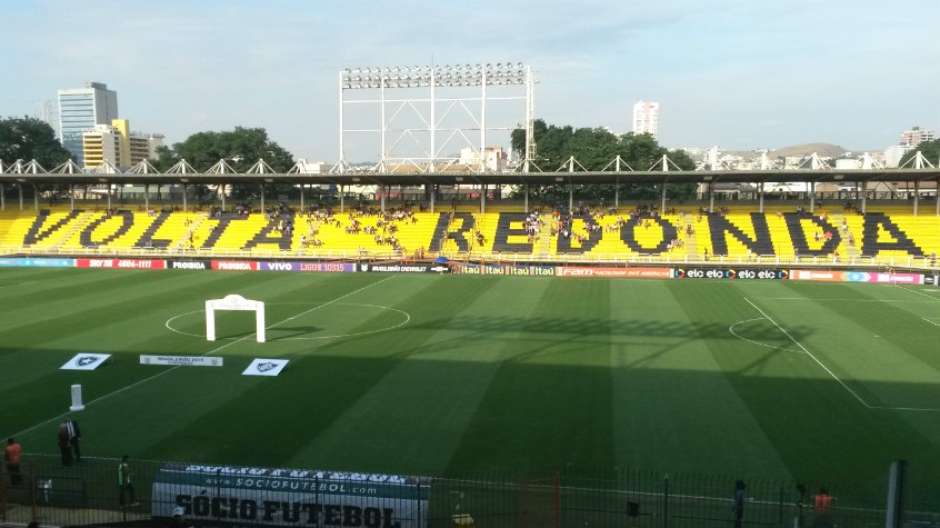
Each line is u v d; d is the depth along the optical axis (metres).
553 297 55.41
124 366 34.81
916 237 70.88
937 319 46.38
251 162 106.75
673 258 71.00
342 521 18.64
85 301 53.09
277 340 40.44
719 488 21.22
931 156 111.19
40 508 20.05
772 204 81.19
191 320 45.94
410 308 50.59
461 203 88.31
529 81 79.88
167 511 19.28
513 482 21.61
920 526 17.83
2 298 54.28
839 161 95.94
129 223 85.88
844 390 30.78
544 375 33.22
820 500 19.27
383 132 80.94
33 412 28.23
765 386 31.44
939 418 27.23
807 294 57.16
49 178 79.81
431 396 30.12
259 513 18.91
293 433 25.91
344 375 33.31
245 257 75.38
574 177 74.44
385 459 23.47
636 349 38.16
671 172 70.62
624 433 25.78
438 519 19.03
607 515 19.66
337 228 82.50
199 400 29.73
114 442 25.11
